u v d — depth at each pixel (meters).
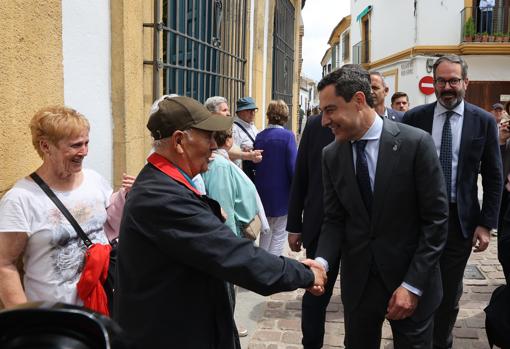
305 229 3.11
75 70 2.59
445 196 2.12
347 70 2.11
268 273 1.57
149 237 1.49
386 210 2.13
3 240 1.86
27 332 0.64
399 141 2.12
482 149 2.92
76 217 2.02
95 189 2.18
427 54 17.34
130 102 3.02
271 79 7.89
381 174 2.12
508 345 2.60
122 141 2.97
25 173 2.18
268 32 7.68
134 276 1.54
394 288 2.18
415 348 2.18
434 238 2.10
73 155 1.98
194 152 1.60
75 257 2.00
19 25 2.08
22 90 2.12
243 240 1.56
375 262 2.19
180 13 3.96
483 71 16.98
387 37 20.30
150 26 3.27
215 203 1.64
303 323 3.07
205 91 4.60
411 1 18.05
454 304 3.04
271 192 4.46
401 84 18.75
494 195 2.97
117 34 2.90
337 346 3.46
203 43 4.38
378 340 2.39
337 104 2.09
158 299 1.52
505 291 2.64
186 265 1.54
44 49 2.27
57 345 0.62
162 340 1.53
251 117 4.88
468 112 2.95
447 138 2.93
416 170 2.10
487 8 16.53
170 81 3.79
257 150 4.27
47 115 1.95
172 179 1.55
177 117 1.57
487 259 5.44
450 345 3.13
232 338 1.69
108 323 0.69
